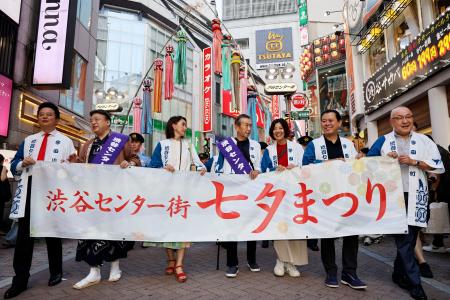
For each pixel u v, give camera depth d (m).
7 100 8.16
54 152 3.58
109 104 12.94
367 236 6.28
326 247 3.56
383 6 12.17
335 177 3.54
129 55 24.33
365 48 13.98
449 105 8.74
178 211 3.67
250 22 40.19
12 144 8.32
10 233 5.98
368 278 3.86
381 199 3.36
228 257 3.98
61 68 8.73
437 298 3.12
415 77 9.39
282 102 23.72
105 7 23.95
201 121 28.39
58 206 3.48
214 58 10.70
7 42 8.29
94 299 3.12
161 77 12.34
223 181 3.76
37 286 3.54
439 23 8.39
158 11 25.41
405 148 3.45
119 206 3.57
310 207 3.58
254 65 38.47
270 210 3.67
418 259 3.95
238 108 11.15
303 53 27.33
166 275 4.03
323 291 3.35
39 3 8.99
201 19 29.41
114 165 3.63
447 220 4.93
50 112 3.59
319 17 29.67
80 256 3.55
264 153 4.38
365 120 14.20
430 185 5.38
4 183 6.43
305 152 3.89
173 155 4.10
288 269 4.00
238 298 3.15
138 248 6.19
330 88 24.39
